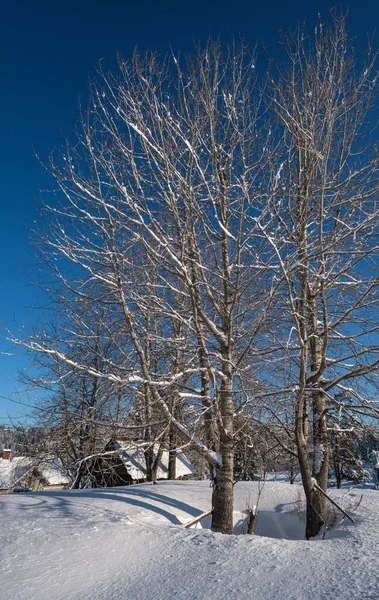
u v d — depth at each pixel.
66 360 9.07
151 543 7.72
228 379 10.02
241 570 6.22
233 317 10.70
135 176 10.02
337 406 10.35
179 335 12.17
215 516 9.58
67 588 5.91
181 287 12.08
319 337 10.73
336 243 9.26
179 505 10.76
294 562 6.44
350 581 5.48
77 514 9.23
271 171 10.08
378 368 9.48
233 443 9.95
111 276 10.32
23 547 7.43
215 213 9.74
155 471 15.59
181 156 10.46
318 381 10.97
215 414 10.20
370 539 7.36
